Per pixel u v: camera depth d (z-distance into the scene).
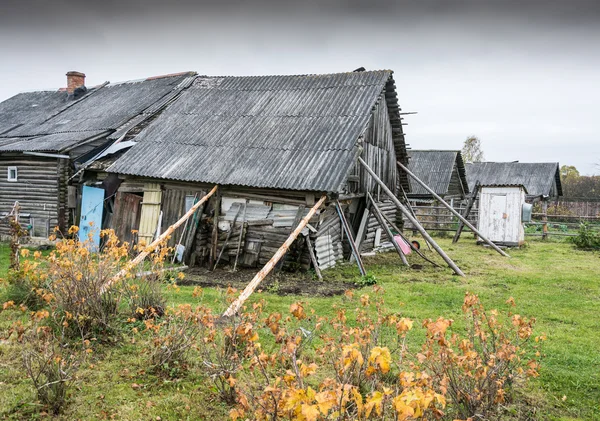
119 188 14.49
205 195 12.98
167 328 6.05
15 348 5.98
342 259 13.99
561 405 5.12
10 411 4.60
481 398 4.36
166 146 14.57
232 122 15.00
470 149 64.50
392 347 6.35
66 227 15.59
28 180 16.08
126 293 7.03
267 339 6.57
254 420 3.75
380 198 16.23
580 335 7.33
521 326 4.85
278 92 16.00
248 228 12.58
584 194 41.94
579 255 15.98
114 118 17.73
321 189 11.30
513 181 38.03
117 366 5.68
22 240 15.87
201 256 12.77
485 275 12.19
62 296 6.43
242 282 10.84
